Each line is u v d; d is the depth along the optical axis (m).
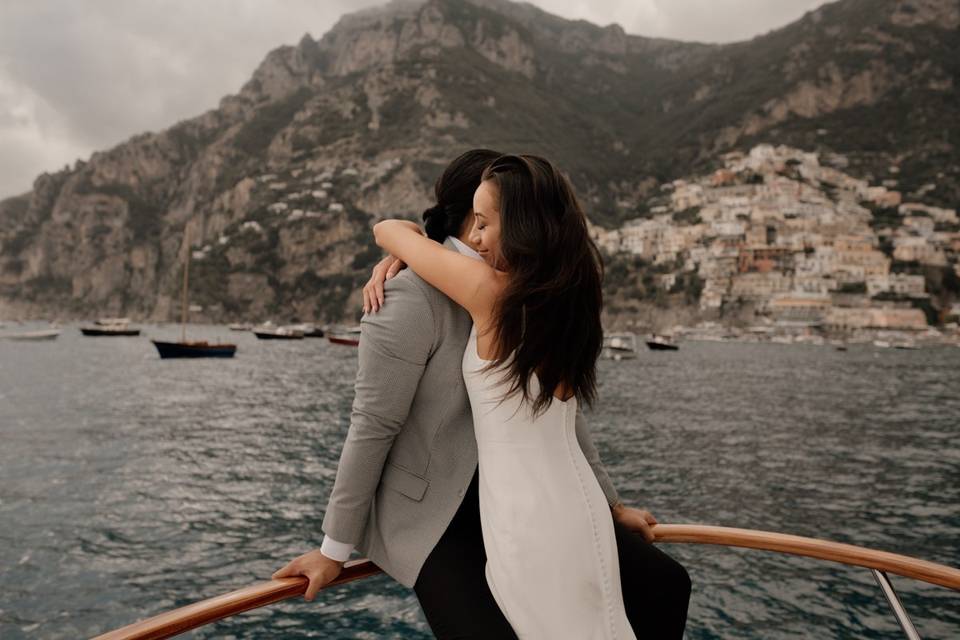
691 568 11.20
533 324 1.45
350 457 1.56
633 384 53.88
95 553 12.12
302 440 25.25
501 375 1.48
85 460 20.94
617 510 2.04
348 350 102.50
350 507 1.57
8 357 76.81
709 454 23.19
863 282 190.00
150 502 15.77
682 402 40.88
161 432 26.89
